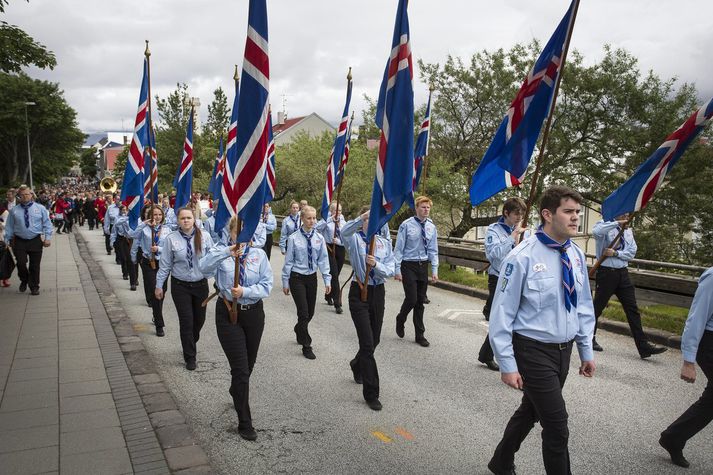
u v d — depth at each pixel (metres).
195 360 6.76
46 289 11.25
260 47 5.20
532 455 4.52
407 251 7.77
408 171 5.55
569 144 18.92
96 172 137.50
